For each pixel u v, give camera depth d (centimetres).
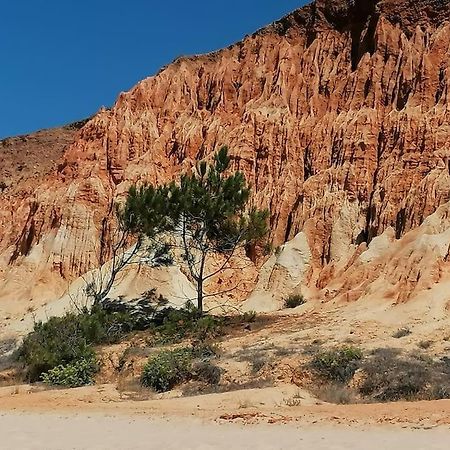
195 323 3519
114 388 2492
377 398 2045
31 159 8381
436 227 3609
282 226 4575
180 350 2819
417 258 3362
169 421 1691
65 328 3297
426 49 4734
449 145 4131
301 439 1374
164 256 4266
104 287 4503
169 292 4272
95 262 5000
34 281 4966
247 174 4922
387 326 2938
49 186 5875
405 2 5012
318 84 5219
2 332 4406
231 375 2473
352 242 4191
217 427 1579
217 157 4169
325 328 3067
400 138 4356
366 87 4872
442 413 1572
